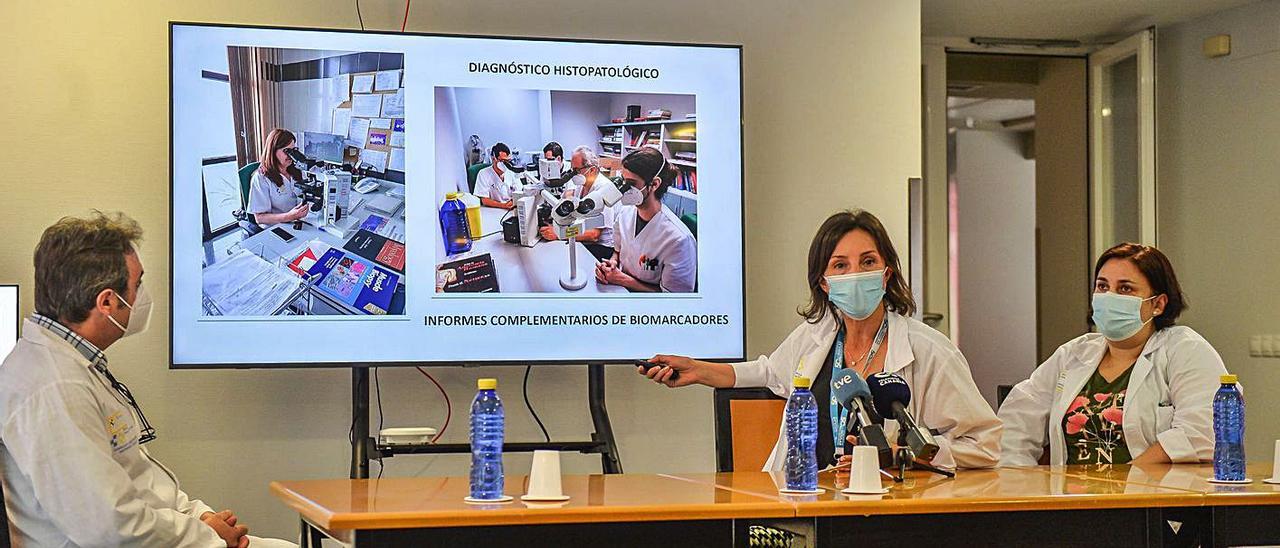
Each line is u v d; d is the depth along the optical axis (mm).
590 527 2264
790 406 2633
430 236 4164
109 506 2586
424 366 4152
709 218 4363
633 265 4309
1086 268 6648
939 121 6305
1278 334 5578
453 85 4191
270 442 4344
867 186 4852
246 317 4035
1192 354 3584
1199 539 2605
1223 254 5883
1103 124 6332
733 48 4398
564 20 4605
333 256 4098
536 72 4254
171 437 4262
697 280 4348
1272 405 5617
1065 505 2459
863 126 4859
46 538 2658
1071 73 6730
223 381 4309
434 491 2617
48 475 2590
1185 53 6066
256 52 4059
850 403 2832
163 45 4277
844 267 3127
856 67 4859
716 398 3418
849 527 2369
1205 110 5961
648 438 4645
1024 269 9430
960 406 3084
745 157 4668
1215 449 2867
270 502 4336
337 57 4117
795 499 2426
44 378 2668
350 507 2285
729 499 2432
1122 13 5848
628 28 4660
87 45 4219
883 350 3170
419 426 4457
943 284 6324
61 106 4188
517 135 4234
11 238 4133
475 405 2449
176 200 3998
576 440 4578
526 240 4234
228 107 4035
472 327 4184
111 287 2824
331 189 4102
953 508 2398
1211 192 5938
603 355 4273
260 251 4051
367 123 4129
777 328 4746
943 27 6055
